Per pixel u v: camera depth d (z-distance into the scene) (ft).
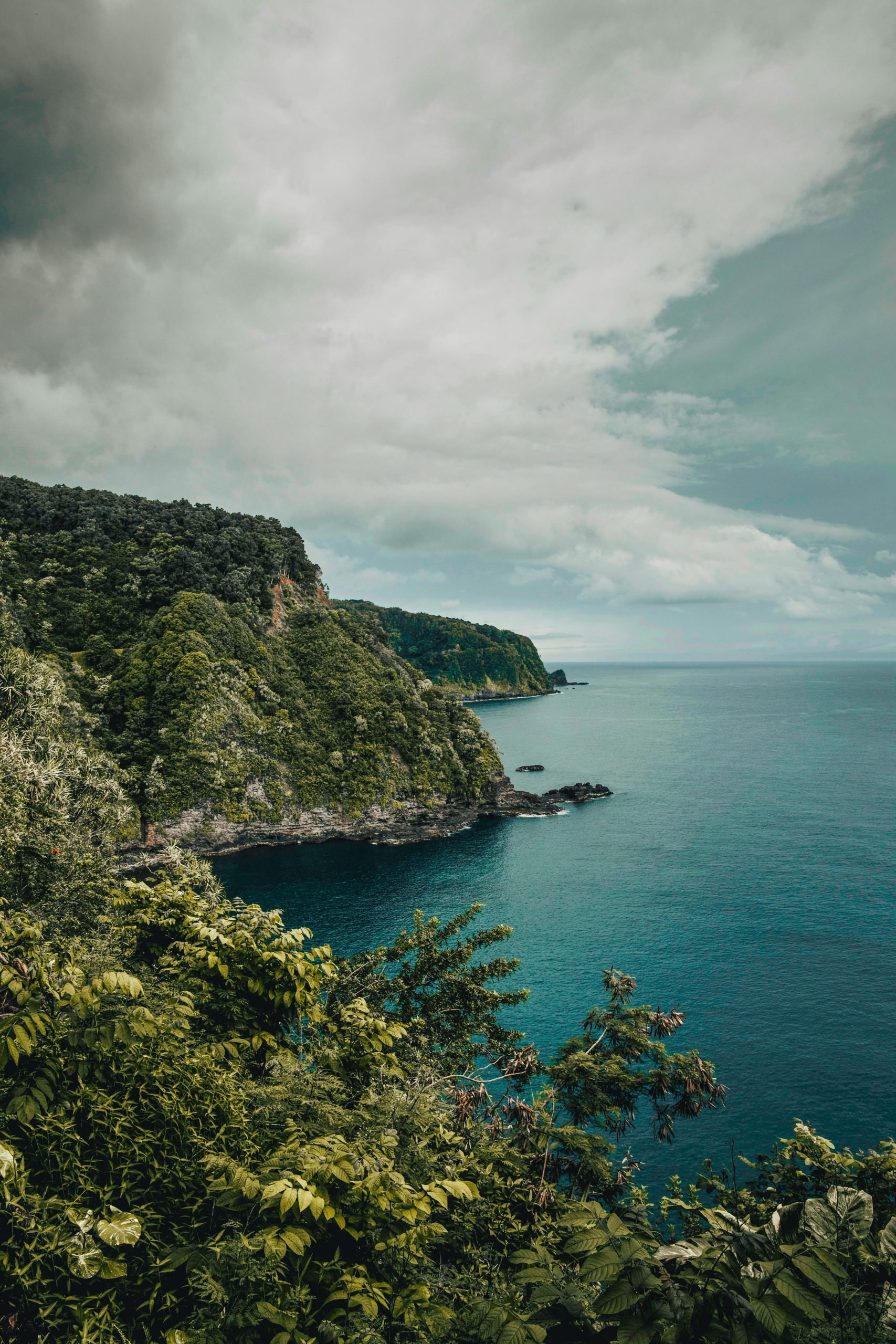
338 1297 12.80
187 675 295.07
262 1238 13.12
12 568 340.80
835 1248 11.49
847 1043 136.46
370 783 314.35
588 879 245.65
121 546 377.50
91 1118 15.16
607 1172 30.96
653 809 354.54
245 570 376.48
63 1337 11.43
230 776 283.79
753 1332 9.16
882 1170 26.45
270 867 263.49
